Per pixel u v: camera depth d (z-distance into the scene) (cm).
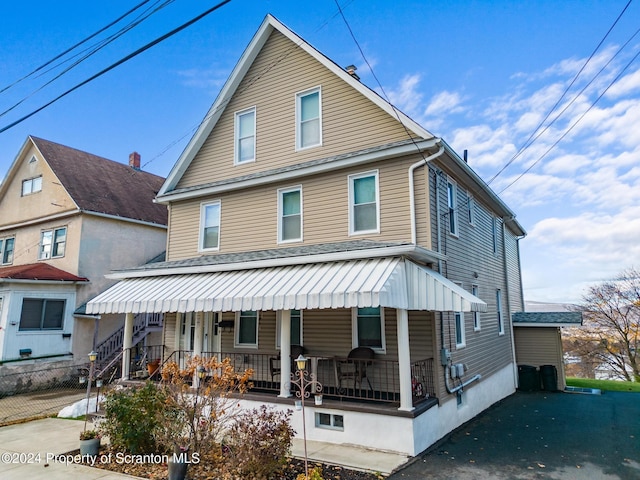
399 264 1118
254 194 1688
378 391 1276
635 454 1023
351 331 1353
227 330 1639
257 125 1736
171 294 1341
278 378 1474
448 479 853
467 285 1594
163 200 1919
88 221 2483
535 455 1014
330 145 1534
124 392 1040
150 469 899
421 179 1328
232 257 1519
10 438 1170
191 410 909
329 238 1468
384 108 1417
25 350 2112
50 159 2677
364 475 870
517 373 2220
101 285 2498
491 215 2138
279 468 859
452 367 1298
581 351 3731
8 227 2822
